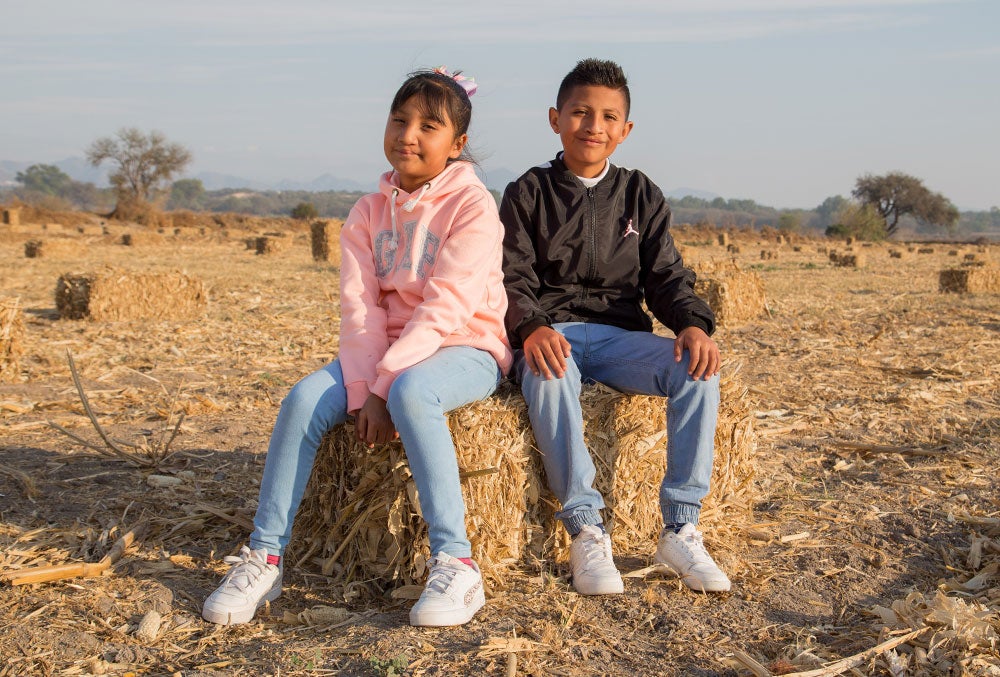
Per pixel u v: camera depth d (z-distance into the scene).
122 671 2.08
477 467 2.58
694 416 2.69
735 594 2.60
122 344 7.39
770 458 4.16
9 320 5.84
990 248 50.78
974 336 8.38
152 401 5.16
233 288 12.64
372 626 2.32
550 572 2.72
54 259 21.20
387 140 2.69
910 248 44.59
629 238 3.00
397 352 2.44
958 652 2.16
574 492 2.64
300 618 2.37
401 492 2.53
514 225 2.94
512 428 2.67
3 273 15.89
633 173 3.08
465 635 2.27
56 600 2.41
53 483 3.43
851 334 8.63
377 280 2.76
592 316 3.03
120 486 3.44
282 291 12.36
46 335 7.86
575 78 2.93
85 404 3.75
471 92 2.84
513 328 2.69
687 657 2.20
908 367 6.56
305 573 2.69
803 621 2.43
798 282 16.53
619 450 2.90
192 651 2.18
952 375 6.18
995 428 4.70
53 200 59.81
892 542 3.07
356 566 2.68
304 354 7.02
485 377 2.60
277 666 2.10
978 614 2.35
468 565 2.40
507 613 2.42
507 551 2.68
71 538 2.85
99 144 57.59
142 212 56.44
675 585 2.64
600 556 2.57
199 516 3.08
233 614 2.33
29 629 2.24
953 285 14.12
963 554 2.96
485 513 2.59
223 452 4.02
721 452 3.16
